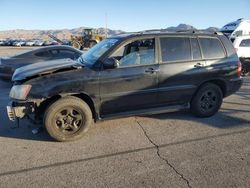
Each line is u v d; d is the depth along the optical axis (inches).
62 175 151.9
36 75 193.3
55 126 193.8
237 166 159.5
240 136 204.4
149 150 181.9
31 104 191.2
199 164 162.2
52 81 192.9
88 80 199.3
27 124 232.2
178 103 236.2
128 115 219.3
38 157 173.5
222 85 252.4
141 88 215.9
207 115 247.1
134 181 145.2
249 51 569.6
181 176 149.5
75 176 150.7
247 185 140.5
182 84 230.8
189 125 227.9
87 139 201.0
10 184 143.4
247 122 235.5
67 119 196.2
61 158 171.9
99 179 147.5
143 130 217.3
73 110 196.7
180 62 229.0
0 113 266.4
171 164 162.7
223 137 202.5
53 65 203.2
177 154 175.8
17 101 191.2
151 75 217.0
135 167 159.8
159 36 225.6
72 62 213.0
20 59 398.9
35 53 406.0
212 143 191.9
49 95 191.3
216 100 248.4
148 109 226.2
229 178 146.9
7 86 405.7
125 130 217.3
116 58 209.8
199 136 204.8
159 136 205.3
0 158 172.2
